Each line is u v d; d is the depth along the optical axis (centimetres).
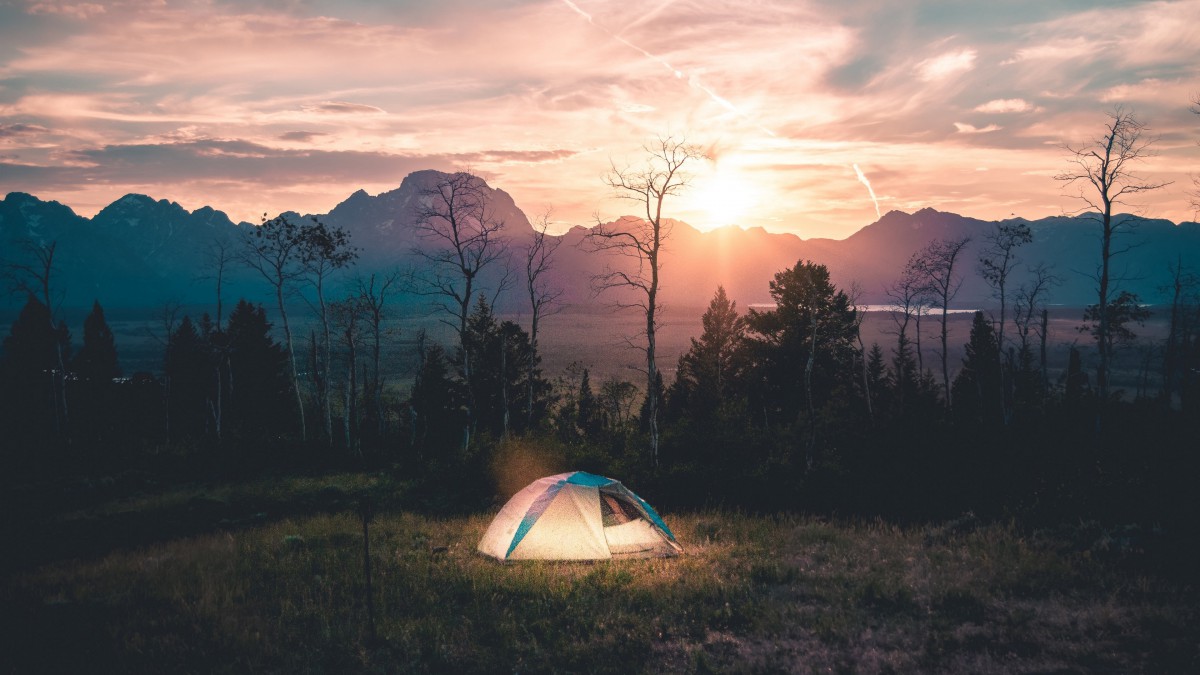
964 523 1568
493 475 2430
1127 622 912
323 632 1055
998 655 862
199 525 2186
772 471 2192
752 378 4828
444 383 5234
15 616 1149
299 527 1966
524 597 1216
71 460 3469
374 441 4456
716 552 1476
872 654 883
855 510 1878
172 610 1190
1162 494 1470
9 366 5716
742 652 928
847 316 4672
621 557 1462
